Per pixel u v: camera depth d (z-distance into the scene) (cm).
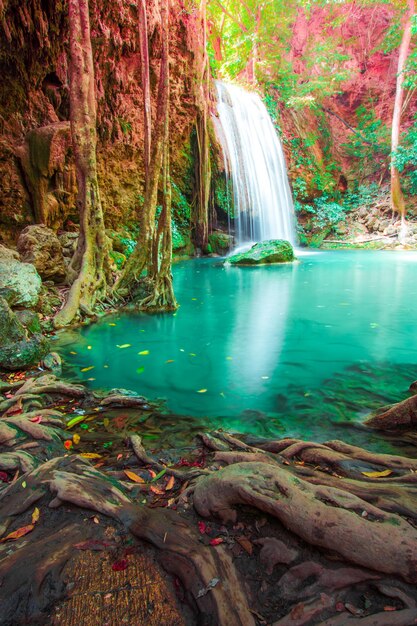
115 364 457
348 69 2112
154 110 1290
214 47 1905
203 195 1500
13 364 407
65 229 971
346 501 169
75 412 330
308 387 388
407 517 170
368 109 2164
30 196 877
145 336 567
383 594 138
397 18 1959
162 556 160
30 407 325
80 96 641
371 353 489
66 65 959
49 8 849
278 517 165
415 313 688
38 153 854
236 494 177
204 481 193
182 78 1362
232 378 415
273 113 1891
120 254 985
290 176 1914
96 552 162
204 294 874
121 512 181
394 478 209
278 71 1992
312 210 1973
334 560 150
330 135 2136
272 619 135
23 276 545
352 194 2103
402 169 1830
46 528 179
